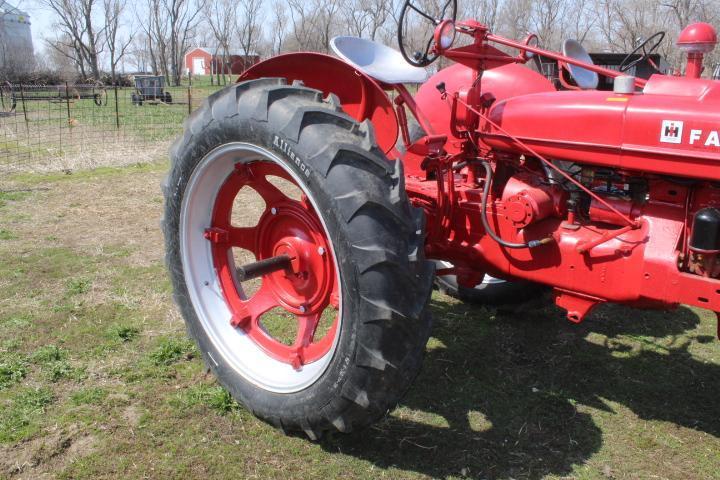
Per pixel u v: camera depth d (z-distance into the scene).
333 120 2.32
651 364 3.33
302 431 2.61
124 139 11.31
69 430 2.60
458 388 3.05
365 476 2.40
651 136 2.33
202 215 2.92
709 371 3.27
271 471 2.41
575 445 2.65
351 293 2.18
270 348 2.81
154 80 24.42
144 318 3.65
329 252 2.60
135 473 2.38
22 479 2.32
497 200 2.83
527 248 2.68
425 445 2.60
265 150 2.41
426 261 2.29
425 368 3.22
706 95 2.31
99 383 2.96
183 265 2.94
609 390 3.08
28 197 6.53
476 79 2.90
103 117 15.69
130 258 4.68
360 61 2.96
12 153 9.33
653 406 2.95
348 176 2.17
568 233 2.60
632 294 2.42
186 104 22.83
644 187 2.52
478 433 2.70
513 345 3.51
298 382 2.52
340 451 2.54
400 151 3.26
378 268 2.13
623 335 3.66
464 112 2.96
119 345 3.33
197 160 2.72
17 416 2.67
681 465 2.54
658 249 2.36
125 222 5.66
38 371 3.04
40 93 26.80
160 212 6.03
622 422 2.82
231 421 2.71
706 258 2.26
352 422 2.37
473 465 2.49
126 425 2.65
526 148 2.66
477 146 2.94
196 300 2.92
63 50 54.06
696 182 2.34
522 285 3.73
